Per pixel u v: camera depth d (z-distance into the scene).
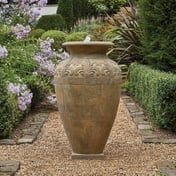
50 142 6.09
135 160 5.09
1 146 5.82
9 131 6.33
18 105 7.19
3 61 8.05
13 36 9.01
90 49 5.01
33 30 14.91
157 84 6.72
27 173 4.61
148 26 8.38
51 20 16.75
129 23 10.98
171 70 8.30
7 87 6.67
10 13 9.48
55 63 9.06
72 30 17.69
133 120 7.65
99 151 5.22
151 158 5.17
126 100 10.10
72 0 20.55
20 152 5.50
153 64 8.59
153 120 7.21
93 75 4.95
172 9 8.05
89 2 21.30
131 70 10.46
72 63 5.02
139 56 10.80
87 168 4.76
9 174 4.52
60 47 13.03
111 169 4.71
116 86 5.07
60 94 5.11
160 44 8.25
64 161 5.07
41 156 5.30
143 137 6.24
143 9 8.43
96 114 5.03
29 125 7.25
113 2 20.62
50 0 23.66
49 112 8.65
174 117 6.57
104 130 5.13
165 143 5.92
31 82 8.40
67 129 5.18
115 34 12.02
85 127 5.07
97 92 4.97
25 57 8.61
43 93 9.19
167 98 6.58
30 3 9.55
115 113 5.20
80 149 5.19
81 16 21.28
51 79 8.88
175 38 8.12
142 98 8.73
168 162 4.92
